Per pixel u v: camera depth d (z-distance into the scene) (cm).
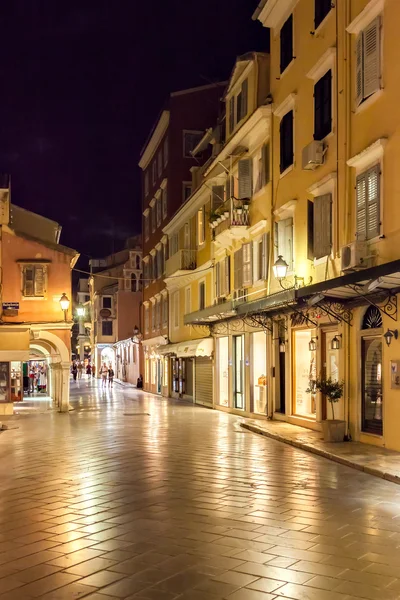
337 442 1427
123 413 2541
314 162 1606
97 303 6781
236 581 559
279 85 1959
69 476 1114
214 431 1822
